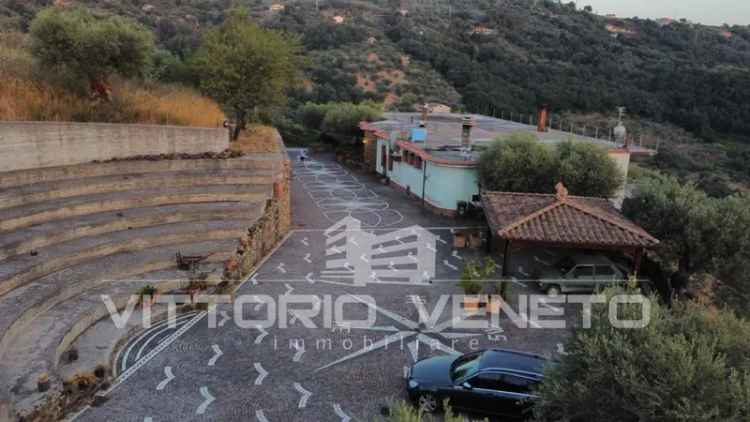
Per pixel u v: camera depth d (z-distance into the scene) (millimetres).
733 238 17562
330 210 30516
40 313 14062
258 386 12594
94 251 17469
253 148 29406
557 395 8438
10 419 9781
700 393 7191
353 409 11867
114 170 21969
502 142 27297
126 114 25094
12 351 12250
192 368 13227
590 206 20594
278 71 32281
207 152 26062
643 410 7355
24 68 24406
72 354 12766
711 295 18516
